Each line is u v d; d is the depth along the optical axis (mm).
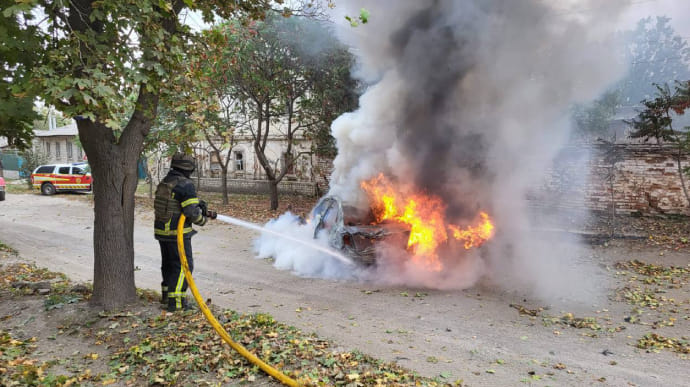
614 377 4598
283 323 5914
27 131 5965
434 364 4852
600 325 6172
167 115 14641
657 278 8391
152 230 14109
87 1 5332
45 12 5113
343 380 4047
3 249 10812
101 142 5508
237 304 6875
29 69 5023
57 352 4516
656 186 13477
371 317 6375
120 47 5082
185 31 5969
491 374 4637
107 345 4668
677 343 5480
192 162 5793
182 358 4297
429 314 6539
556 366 4848
